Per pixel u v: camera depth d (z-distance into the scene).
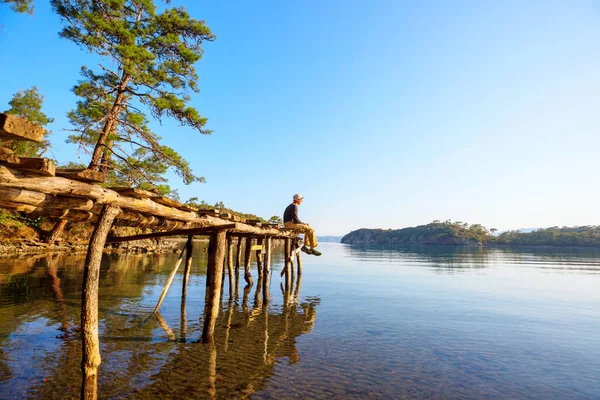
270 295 13.78
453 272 27.30
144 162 21.03
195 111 18.83
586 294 16.14
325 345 7.35
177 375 5.36
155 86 19.41
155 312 9.34
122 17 19.20
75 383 4.90
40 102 31.34
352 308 11.62
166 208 5.87
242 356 6.38
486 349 7.45
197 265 23.52
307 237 13.49
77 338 6.85
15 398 4.36
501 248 115.69
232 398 4.68
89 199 4.15
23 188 3.39
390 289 16.67
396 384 5.43
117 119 18.94
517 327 9.51
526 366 6.46
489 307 12.47
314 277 21.64
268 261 12.34
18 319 7.97
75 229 30.09
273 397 4.77
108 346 6.52
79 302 10.01
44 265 17.80
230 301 11.77
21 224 25.20
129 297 11.33
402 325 9.38
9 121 2.50
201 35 20.25
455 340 8.08
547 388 5.47
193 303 10.98
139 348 6.52
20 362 5.53
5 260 18.58
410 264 36.47
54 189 3.61
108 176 20.48
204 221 7.12
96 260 4.36
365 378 5.62
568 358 6.96
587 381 5.78
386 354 6.89
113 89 19.42
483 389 5.37
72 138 18.73
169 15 19.62
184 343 6.97
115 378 5.12
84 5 17.70
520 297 15.02
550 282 21.08
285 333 8.17
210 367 5.76
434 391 5.22
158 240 40.06
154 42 19.25
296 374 5.66
